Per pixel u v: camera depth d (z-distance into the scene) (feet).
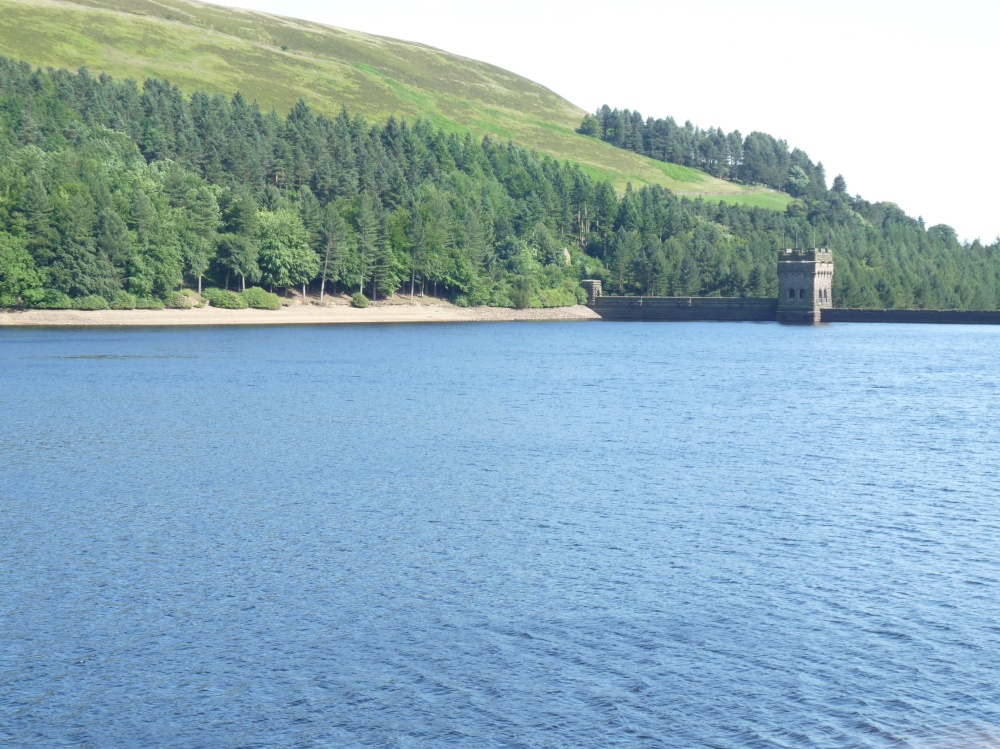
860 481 189.06
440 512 164.04
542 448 225.76
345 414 281.74
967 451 222.28
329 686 98.53
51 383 356.59
